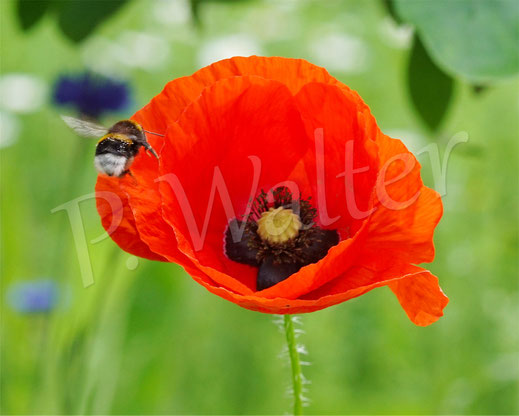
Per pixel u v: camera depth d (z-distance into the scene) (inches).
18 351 22.6
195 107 16.0
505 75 16.8
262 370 25.8
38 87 28.0
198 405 25.0
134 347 23.4
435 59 16.8
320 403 25.0
